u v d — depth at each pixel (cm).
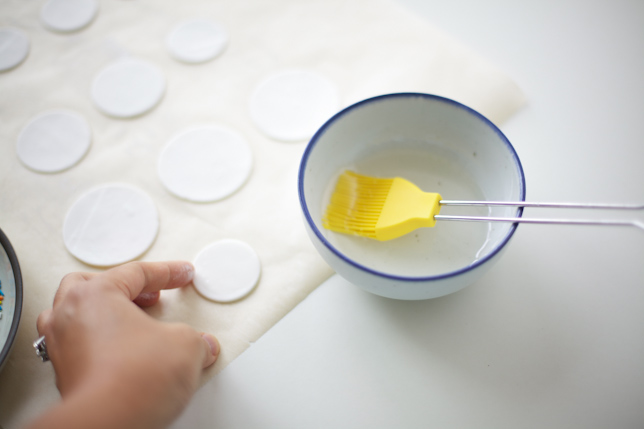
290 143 69
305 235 62
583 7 76
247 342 56
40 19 81
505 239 46
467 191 60
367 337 55
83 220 65
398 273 55
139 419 40
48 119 73
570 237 59
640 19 74
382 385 53
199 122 72
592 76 70
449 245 57
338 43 77
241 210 65
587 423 50
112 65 77
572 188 62
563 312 55
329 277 59
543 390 51
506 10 77
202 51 77
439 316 56
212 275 60
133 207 65
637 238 59
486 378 52
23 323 58
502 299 56
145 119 73
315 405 52
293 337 56
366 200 58
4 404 53
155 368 42
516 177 51
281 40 78
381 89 72
